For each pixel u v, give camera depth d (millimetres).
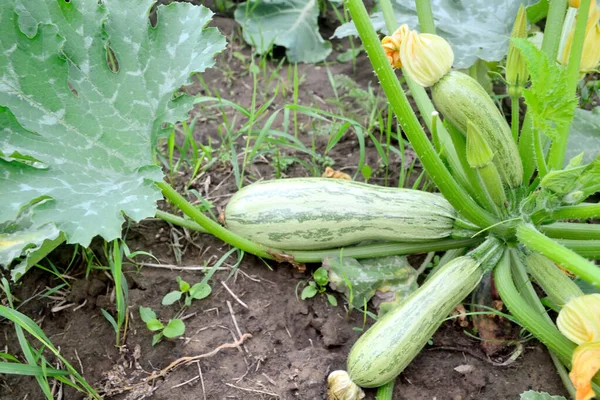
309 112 849
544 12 768
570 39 615
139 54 656
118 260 633
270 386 618
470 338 660
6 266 639
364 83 981
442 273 605
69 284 695
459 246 667
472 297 674
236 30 1070
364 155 814
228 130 845
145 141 645
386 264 685
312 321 671
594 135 731
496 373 632
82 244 547
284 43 1020
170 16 665
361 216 658
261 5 1043
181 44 663
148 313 659
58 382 623
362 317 677
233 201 688
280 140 822
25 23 625
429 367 637
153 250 731
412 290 678
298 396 612
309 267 716
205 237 746
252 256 726
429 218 652
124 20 654
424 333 590
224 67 1012
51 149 606
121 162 631
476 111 581
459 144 615
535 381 625
